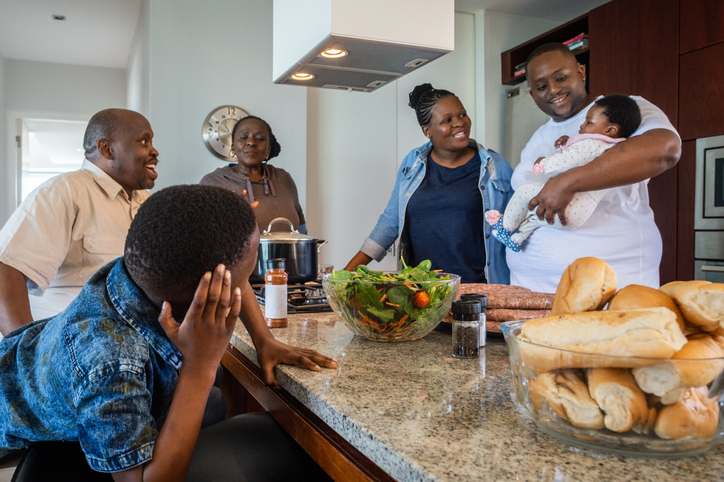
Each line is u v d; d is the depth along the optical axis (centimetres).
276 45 169
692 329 56
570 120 178
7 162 549
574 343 54
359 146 404
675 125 305
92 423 59
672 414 50
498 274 210
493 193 206
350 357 95
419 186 216
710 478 48
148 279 62
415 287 101
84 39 495
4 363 77
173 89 338
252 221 66
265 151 298
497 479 48
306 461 85
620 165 136
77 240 166
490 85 426
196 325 64
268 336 97
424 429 60
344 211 402
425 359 93
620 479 48
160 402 74
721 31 281
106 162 171
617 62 337
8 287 143
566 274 65
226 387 154
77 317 67
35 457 79
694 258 296
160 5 333
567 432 55
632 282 162
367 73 165
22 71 556
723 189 281
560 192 144
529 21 437
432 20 139
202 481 76
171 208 61
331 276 107
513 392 74
